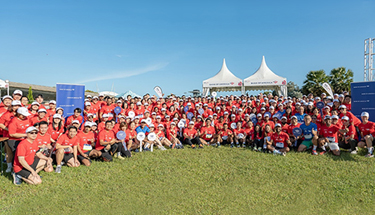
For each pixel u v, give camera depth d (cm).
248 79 2358
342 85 3491
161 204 537
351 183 636
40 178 659
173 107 1268
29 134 626
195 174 719
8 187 614
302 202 545
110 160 855
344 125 939
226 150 1009
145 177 698
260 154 929
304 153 923
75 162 784
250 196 573
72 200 556
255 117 1161
